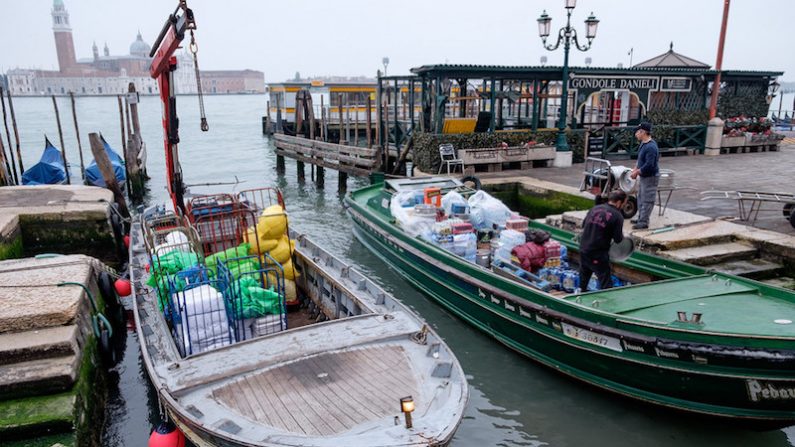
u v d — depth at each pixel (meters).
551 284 7.27
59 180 17.45
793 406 4.81
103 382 6.27
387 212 10.72
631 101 19.30
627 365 5.55
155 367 4.64
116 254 10.81
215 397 4.27
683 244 8.01
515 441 5.50
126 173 18.16
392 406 4.14
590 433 5.59
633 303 5.85
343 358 4.78
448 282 8.10
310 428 3.89
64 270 6.85
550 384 6.48
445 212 9.20
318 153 19.50
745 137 19.39
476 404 6.12
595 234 6.53
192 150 33.19
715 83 18.62
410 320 5.43
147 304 6.21
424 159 15.90
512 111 23.03
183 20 7.73
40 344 5.04
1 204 10.90
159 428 4.73
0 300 5.75
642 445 5.38
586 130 17.28
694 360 5.02
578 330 5.92
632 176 8.65
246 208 8.82
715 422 5.45
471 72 16.19
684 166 16.19
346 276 6.79
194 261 6.74
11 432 4.46
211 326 5.79
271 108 39.53
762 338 4.66
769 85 22.05
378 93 18.81
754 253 8.03
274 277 7.40
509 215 9.08
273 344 4.97
